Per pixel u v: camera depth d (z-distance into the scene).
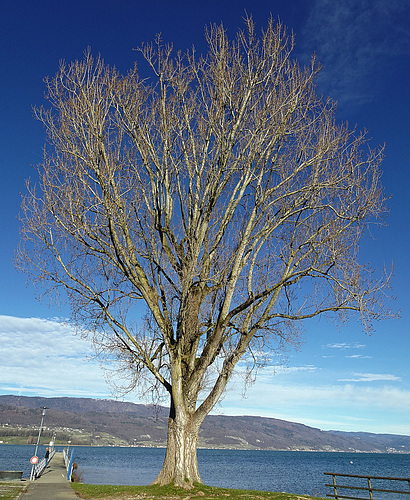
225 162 17.14
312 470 97.31
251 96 17.36
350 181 16.39
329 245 16.14
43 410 35.62
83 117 16.33
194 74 18.08
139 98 17.61
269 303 16.52
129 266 16.42
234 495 14.37
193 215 17.67
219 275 17.89
